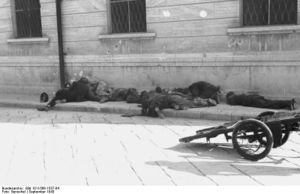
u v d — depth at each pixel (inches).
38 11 543.8
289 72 393.4
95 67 506.9
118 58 488.4
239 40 414.0
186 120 365.1
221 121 355.6
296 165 221.9
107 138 303.0
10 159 255.8
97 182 205.2
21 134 330.6
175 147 270.4
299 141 273.0
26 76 561.3
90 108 436.1
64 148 278.1
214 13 424.2
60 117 407.5
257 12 409.1
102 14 493.4
